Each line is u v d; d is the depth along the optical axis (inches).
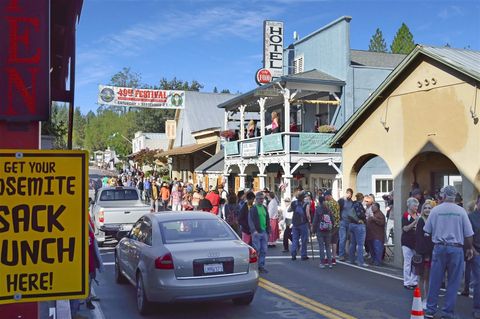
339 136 560.1
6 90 122.3
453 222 303.6
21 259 117.0
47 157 119.5
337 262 507.5
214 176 1310.3
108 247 613.3
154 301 294.7
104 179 1578.5
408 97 476.7
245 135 1222.3
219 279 297.0
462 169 417.7
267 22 998.4
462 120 417.4
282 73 1006.4
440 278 307.4
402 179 483.5
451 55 435.8
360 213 491.5
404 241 384.5
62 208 119.9
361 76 903.7
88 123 5570.9
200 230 330.3
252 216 449.7
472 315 317.4
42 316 261.6
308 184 984.9
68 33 161.3
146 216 360.5
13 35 123.3
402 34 2348.7
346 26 896.3
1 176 116.9
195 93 1685.5
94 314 313.1
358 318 300.8
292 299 349.4
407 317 303.0
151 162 1983.3
